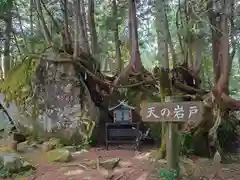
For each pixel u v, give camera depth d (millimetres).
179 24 9305
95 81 10117
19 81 10180
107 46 10766
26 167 6422
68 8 10500
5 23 11719
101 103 10266
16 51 12938
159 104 5309
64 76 9531
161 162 6680
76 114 9273
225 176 6215
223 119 8453
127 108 8555
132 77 9789
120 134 8516
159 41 7043
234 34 7199
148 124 9383
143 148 8562
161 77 7113
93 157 7406
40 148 8438
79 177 5988
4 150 7688
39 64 9758
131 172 6203
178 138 5773
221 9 6734
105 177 5945
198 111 4898
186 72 9242
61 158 7047
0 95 10727
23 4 11906
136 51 8203
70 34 10328
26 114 9781
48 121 9414
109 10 10289
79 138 9000
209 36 8156
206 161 7176
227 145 9148
